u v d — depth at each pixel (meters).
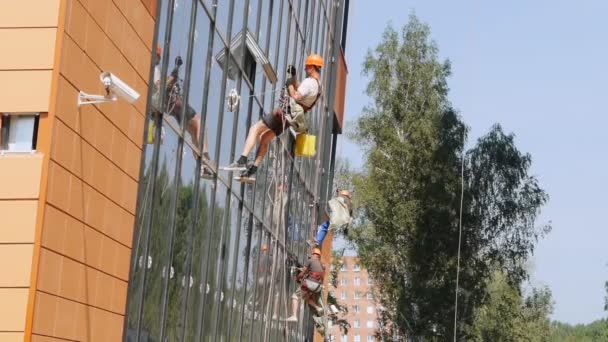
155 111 12.33
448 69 54.50
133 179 11.62
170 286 13.21
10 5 9.60
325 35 27.95
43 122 9.43
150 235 12.25
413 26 54.56
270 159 19.92
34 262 9.18
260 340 19.94
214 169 15.27
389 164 53.22
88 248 10.38
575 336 122.75
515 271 54.19
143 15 11.71
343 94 32.38
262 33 18.67
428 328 51.00
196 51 13.95
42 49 9.52
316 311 20.02
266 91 19.33
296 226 24.25
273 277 21.23
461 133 53.28
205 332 15.28
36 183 9.32
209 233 15.09
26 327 9.05
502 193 53.84
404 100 54.16
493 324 54.12
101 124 10.57
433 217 51.97
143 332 12.16
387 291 52.22
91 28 10.20
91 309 10.50
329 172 30.59
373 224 52.75
